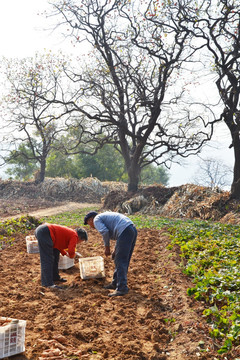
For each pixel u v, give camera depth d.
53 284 7.39
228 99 19.64
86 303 6.30
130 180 27.00
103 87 24.30
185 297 6.45
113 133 27.41
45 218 22.56
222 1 19.27
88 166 54.75
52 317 5.72
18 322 4.49
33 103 26.69
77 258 10.02
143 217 20.70
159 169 69.69
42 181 37.12
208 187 22.75
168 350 4.86
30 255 10.46
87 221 7.49
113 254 7.38
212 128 22.73
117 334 5.23
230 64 19.61
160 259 9.53
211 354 4.60
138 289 7.20
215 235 11.92
